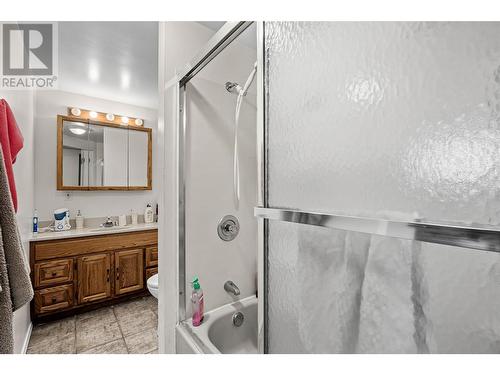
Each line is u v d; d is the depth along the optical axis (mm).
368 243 451
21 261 831
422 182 387
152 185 3332
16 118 1658
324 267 526
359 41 476
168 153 1342
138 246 2760
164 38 1324
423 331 379
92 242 2461
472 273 337
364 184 459
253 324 1503
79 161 2791
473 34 351
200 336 1188
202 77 1378
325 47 536
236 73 1517
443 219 364
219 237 1445
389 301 418
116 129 3045
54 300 2242
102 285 2504
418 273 387
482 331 330
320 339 528
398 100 418
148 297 2787
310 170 559
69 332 2074
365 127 460
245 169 1553
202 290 1378
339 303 494
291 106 607
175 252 1304
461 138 352
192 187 1341
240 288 1536
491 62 334
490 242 316
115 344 1910
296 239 591
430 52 387
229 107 1480
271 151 659
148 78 2471
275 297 648
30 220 2195
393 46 428
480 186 335
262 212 661
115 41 1855
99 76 2418
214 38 1000
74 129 2773
